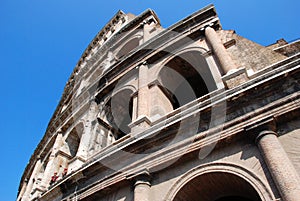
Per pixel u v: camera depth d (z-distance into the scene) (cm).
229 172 1150
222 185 1275
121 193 1437
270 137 1105
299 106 1123
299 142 1070
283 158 1016
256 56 1636
